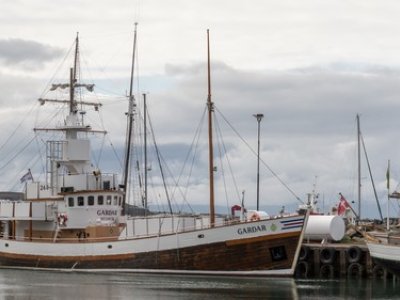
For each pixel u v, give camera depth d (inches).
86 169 4003.4
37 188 4060.0
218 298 2906.0
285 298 2947.8
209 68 3779.5
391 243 3503.9
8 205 4037.9
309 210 3614.7
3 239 4055.1
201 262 3516.2
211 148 3698.3
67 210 3897.6
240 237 3474.4
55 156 4010.8
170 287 3181.6
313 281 3602.4
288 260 3454.7
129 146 4992.6
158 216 3865.7
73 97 4074.8
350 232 4485.7
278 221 3459.6
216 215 3998.5
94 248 3742.6
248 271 3479.3
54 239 3890.3
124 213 4165.8
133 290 3097.9
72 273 3715.6
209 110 3737.7
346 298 3011.8
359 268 3799.2
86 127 4060.0
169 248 3558.1
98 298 2903.5
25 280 3449.8
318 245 3937.0
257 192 4648.1
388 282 3617.1
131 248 3641.7
